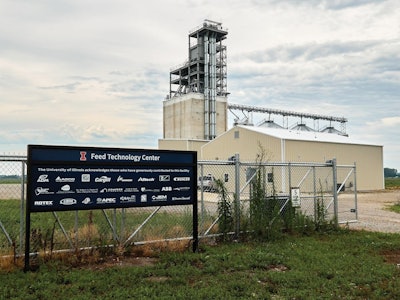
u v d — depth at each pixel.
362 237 11.68
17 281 6.67
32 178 7.69
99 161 8.50
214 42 65.94
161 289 6.45
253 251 9.37
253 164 11.63
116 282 6.77
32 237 8.24
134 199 8.91
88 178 8.36
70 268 7.69
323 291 6.54
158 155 9.27
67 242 8.79
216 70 67.06
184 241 9.85
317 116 77.81
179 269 7.69
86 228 9.59
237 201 11.10
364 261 8.59
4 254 7.91
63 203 8.02
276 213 11.47
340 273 7.55
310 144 38.62
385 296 6.34
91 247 8.62
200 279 7.18
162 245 9.57
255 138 38.84
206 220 11.97
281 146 36.28
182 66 69.12
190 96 64.56
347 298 6.20
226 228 10.80
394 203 26.48
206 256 8.81
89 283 6.65
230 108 68.19
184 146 50.72
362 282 7.04
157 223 11.95
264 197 11.49
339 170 41.34
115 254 8.81
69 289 6.35
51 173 7.92
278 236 11.17
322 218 13.04
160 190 9.26
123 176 8.80
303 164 13.16
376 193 38.62
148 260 8.66
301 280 7.10
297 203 12.57
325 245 10.37
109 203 8.61
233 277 7.25
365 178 44.09
